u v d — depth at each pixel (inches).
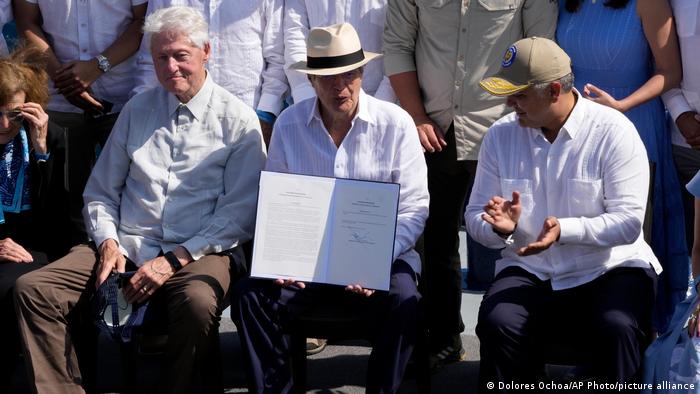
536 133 175.9
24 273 190.4
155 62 190.4
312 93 222.5
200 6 225.0
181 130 194.5
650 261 178.1
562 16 211.2
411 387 204.1
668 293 204.5
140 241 191.9
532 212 177.2
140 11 234.8
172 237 191.8
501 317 167.8
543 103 170.6
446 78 208.1
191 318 177.8
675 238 206.5
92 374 189.9
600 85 207.9
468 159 208.5
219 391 185.0
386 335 175.0
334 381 207.0
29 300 179.9
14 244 195.5
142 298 182.2
